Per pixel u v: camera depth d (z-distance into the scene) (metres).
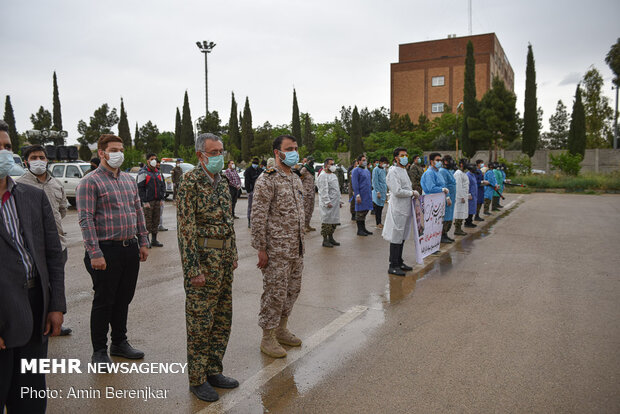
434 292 6.09
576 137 32.94
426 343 4.38
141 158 31.91
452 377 3.67
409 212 7.02
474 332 4.64
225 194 3.55
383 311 5.34
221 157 3.38
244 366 3.95
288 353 4.20
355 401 3.34
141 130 47.22
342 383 3.62
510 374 3.71
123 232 3.98
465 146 36.97
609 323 4.85
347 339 4.51
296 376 3.76
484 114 35.00
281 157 4.12
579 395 3.36
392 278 6.87
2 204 2.47
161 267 7.64
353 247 9.42
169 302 5.72
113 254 3.93
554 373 3.71
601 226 12.27
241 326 4.91
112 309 4.09
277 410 3.24
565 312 5.22
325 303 5.66
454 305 5.52
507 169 29.72
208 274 3.40
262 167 12.35
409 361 3.98
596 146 42.31
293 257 4.13
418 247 7.28
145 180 9.20
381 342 4.42
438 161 8.40
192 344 3.43
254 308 5.51
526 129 34.97
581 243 9.72
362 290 6.23
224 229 3.48
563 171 30.45
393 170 6.85
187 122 46.97
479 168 13.25
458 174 10.59
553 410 3.17
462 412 3.16
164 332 4.73
